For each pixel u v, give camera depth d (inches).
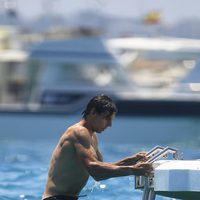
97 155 812.0
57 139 2588.6
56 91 2696.9
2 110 2588.6
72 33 3011.8
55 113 2596.0
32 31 3708.2
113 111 795.4
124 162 796.6
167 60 3191.4
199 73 2659.9
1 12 3651.6
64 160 790.5
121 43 3289.9
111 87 2709.2
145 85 2982.3
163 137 2554.1
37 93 2827.3
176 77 3105.3
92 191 1132.5
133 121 2554.1
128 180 1219.9
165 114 2554.1
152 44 3245.6
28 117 2591.0
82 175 796.0
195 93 2615.7
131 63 3257.9
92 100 796.0
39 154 2001.7
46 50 2787.9
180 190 751.1
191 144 2459.4
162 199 1018.1
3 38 3494.1
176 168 753.0
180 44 3230.8
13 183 1290.6
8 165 1664.6
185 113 2554.1
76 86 2709.2
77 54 2763.3
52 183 797.2
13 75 2925.7
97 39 2775.6
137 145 2427.4
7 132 2591.0
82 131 785.6
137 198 1090.7
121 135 2551.7
